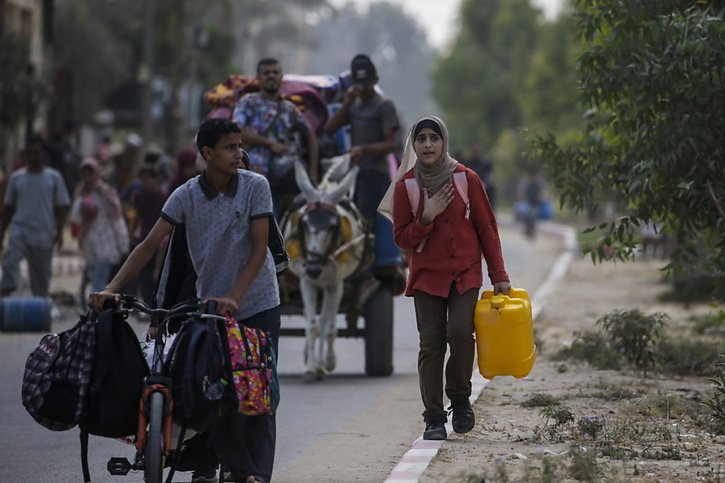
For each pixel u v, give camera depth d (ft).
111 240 126.62
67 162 196.54
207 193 50.96
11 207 121.80
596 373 92.22
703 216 81.30
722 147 77.82
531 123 430.20
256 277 51.42
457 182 63.31
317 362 92.48
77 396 48.70
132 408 48.85
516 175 517.14
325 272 90.53
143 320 125.39
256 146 94.02
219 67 402.93
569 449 60.23
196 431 49.75
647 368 94.07
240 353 48.49
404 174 64.13
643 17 78.84
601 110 87.61
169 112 336.90
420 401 83.15
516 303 62.64
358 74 94.17
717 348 97.30
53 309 128.36
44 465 63.93
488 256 63.87
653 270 202.49
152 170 126.31
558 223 404.57
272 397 51.11
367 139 94.89
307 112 98.17
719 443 65.26
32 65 219.20
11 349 105.60
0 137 198.59
